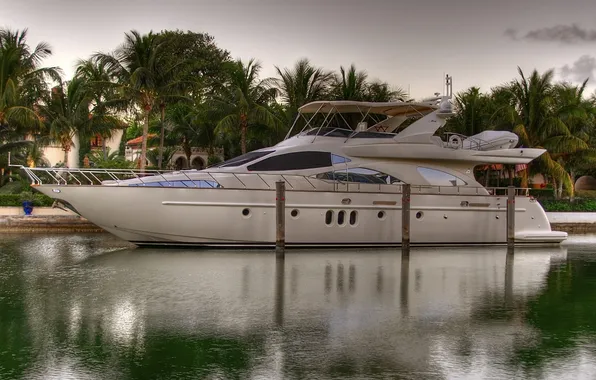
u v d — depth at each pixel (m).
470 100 45.19
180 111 54.75
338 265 23.22
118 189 24.42
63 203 25.33
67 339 13.91
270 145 45.88
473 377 11.86
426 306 17.25
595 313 16.77
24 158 46.22
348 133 27.44
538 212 30.14
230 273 21.41
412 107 27.58
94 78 44.00
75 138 57.38
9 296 18.02
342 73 42.78
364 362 12.56
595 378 11.89
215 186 25.20
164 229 24.97
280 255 24.73
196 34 57.44
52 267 22.53
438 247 28.05
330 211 26.17
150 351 13.13
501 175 51.09
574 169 53.56
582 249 30.08
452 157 27.81
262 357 12.80
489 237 28.84
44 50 44.75
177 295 18.19
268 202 25.41
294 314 16.16
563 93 45.72
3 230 33.88
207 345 13.55
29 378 11.64
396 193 27.05
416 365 12.45
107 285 19.48
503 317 16.23
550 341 14.13
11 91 40.31
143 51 39.03
